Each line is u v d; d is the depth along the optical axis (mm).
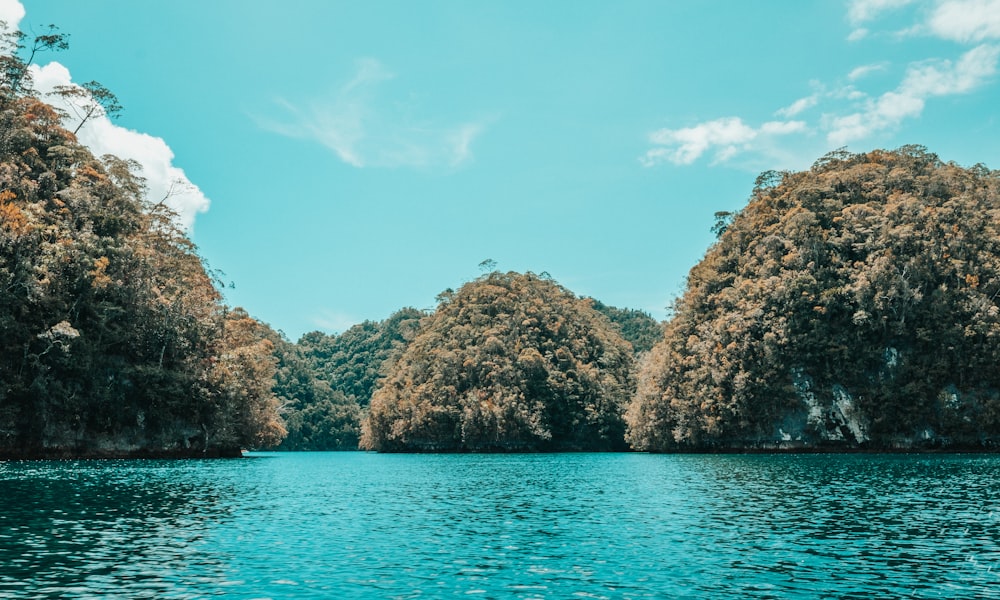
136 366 79062
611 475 61094
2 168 73938
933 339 102250
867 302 105000
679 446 120562
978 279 104812
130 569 18969
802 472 60719
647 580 18297
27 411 68562
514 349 162375
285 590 17000
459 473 68812
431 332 180375
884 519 29453
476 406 149875
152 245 95688
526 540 24453
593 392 160125
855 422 104062
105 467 61969
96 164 89312
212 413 88312
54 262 69500
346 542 23938
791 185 133500
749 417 108062
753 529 26812
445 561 20641
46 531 24984
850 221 115500
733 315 111875
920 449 101938
